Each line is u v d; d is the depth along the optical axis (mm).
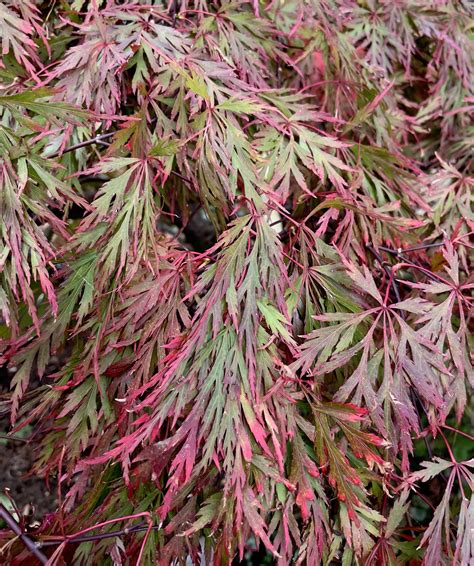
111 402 573
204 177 578
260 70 638
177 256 578
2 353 587
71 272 575
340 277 576
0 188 537
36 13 635
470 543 558
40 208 549
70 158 602
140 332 566
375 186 634
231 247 552
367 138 680
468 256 654
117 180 559
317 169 588
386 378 553
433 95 736
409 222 589
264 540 526
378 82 700
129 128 561
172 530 551
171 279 566
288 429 549
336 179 590
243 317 544
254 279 549
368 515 562
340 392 554
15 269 538
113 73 581
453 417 807
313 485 555
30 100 543
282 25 676
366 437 550
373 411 551
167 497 523
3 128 542
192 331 542
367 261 627
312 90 701
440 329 564
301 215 631
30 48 584
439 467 570
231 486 531
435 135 766
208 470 561
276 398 551
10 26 574
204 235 875
